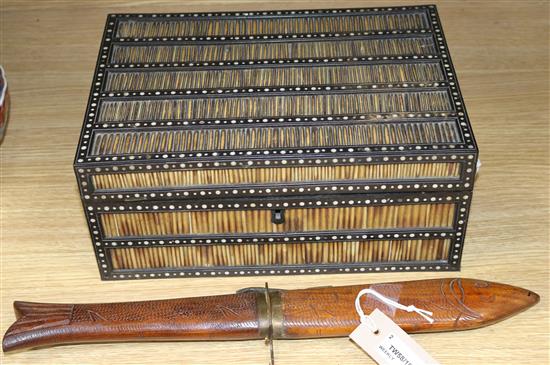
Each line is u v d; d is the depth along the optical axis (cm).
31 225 148
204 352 125
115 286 136
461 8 199
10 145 165
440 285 125
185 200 124
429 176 123
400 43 143
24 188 156
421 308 122
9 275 138
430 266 136
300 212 128
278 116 127
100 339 122
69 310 123
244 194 124
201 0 200
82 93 177
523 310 126
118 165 119
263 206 126
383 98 131
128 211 126
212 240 131
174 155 120
